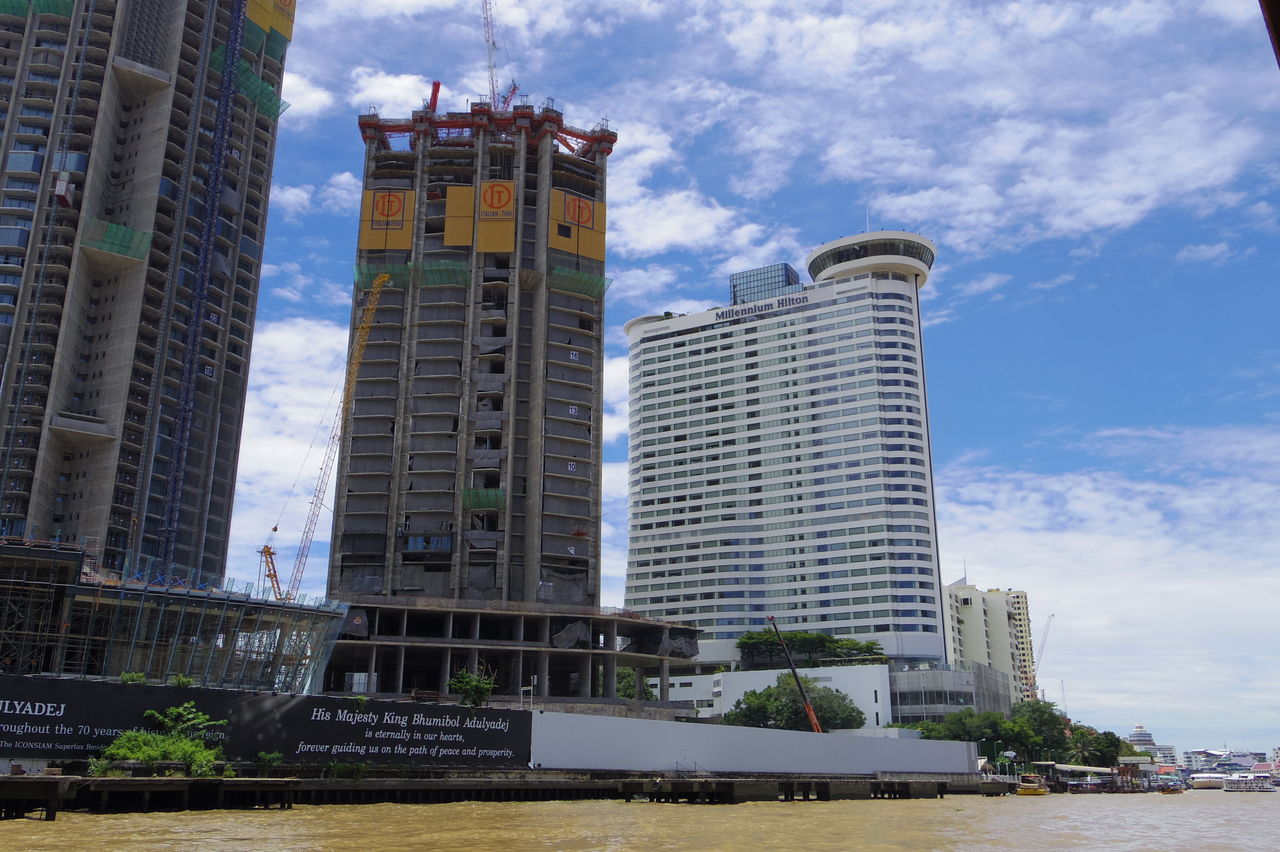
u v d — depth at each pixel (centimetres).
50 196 18538
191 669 11244
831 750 12950
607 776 10325
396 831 6184
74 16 19612
